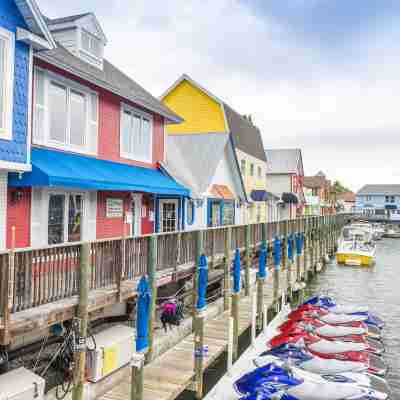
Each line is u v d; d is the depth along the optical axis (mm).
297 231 31438
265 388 12266
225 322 17625
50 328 10562
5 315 6668
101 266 9328
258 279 20344
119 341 11297
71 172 10773
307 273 34656
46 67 11430
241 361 15891
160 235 11969
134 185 13203
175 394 11344
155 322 16078
